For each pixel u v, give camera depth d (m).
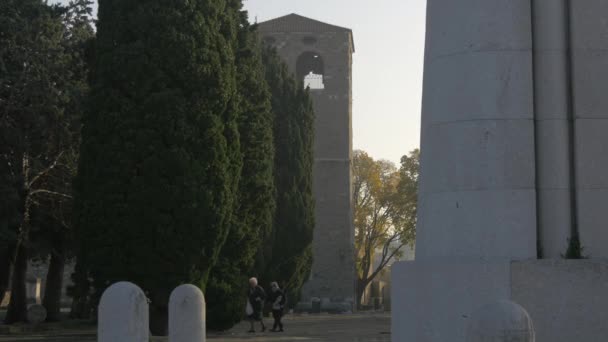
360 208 83.06
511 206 12.33
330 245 76.25
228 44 29.56
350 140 78.31
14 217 32.41
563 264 11.74
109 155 27.86
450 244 12.64
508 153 12.41
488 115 12.52
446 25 13.05
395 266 13.37
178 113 27.91
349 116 78.44
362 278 83.12
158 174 27.61
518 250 12.25
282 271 46.47
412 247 82.44
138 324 12.35
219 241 28.44
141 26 28.36
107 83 28.36
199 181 27.98
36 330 33.53
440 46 13.10
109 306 12.26
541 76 12.63
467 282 12.00
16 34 32.78
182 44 28.25
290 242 46.47
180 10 28.59
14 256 35.12
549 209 12.45
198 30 28.59
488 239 12.35
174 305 14.53
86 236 28.20
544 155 12.54
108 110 28.16
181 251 27.62
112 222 27.67
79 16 36.31
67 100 32.88
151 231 27.55
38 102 32.66
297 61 79.50
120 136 27.97
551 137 12.53
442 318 12.23
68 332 32.38
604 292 11.70
